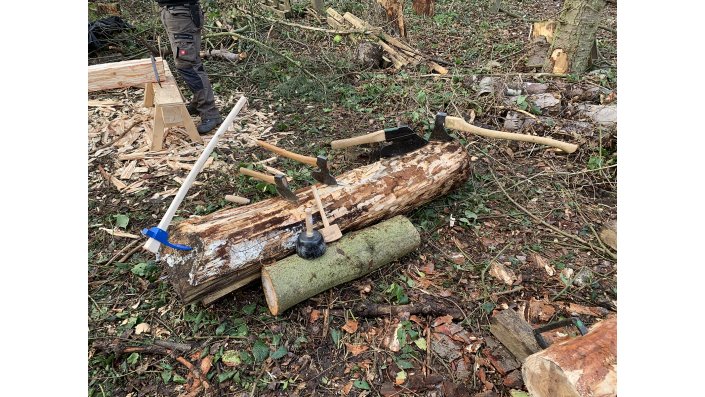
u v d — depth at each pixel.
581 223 3.25
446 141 3.30
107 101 4.71
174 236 2.46
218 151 4.01
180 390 2.19
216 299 2.48
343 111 4.81
